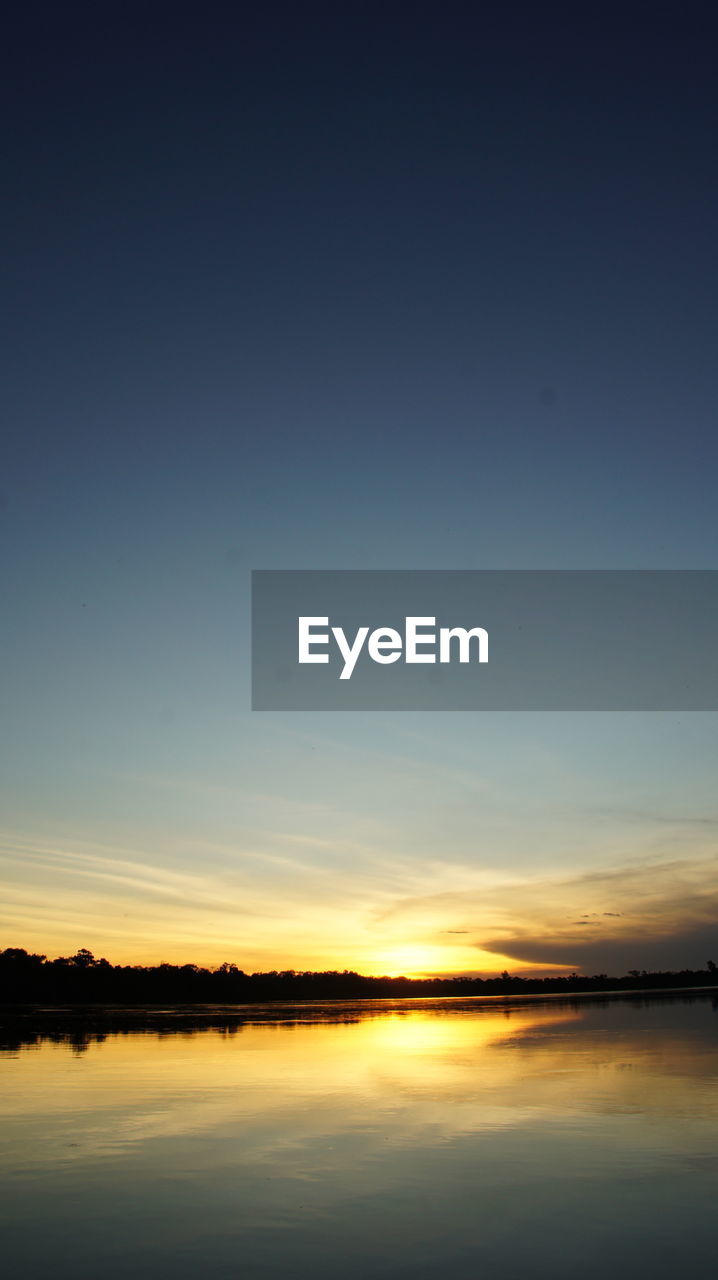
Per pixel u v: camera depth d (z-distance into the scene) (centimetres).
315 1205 928
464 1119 1371
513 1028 3244
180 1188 991
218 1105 1499
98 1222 875
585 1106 1480
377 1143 1205
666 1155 1128
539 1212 901
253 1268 752
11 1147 1191
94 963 6725
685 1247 801
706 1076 1823
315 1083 1750
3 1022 3862
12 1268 756
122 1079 1817
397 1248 800
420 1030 3222
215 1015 4556
